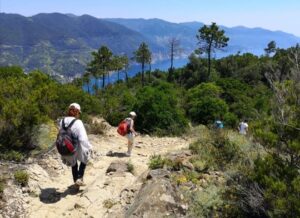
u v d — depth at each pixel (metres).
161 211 5.75
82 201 6.70
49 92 11.62
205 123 21.84
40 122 8.96
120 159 10.09
